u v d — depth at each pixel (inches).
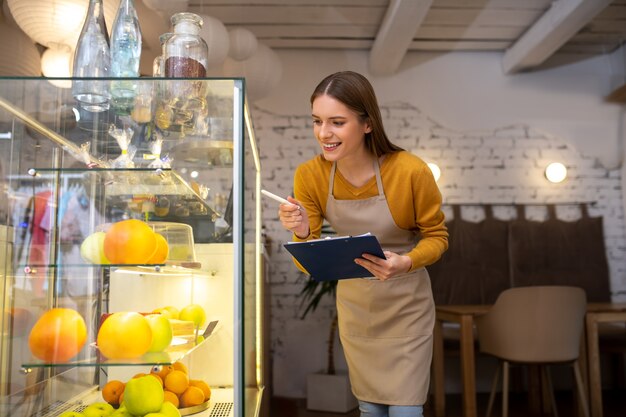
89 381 49.8
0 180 45.3
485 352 133.0
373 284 66.7
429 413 154.0
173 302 47.7
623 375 181.8
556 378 184.7
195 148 45.9
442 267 185.9
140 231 45.1
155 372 46.9
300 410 158.4
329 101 60.1
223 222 45.5
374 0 163.3
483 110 196.5
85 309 45.3
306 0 163.0
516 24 178.1
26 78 45.4
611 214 193.5
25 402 45.1
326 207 70.2
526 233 189.3
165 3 117.6
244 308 44.7
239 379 43.6
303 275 188.2
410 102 195.8
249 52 142.9
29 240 45.1
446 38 188.1
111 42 54.4
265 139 192.2
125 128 45.9
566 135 196.5
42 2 103.9
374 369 67.2
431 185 64.8
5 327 44.4
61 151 45.7
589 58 200.2
